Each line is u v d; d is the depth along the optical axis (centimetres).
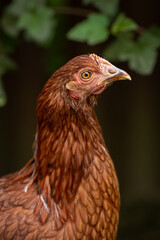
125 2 1348
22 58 1473
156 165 1518
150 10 1353
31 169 730
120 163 1514
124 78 682
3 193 724
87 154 676
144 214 1472
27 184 711
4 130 1541
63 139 669
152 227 1459
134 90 1477
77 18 1377
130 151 1506
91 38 955
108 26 1047
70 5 1311
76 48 1430
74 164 673
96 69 673
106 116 1497
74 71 661
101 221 692
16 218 680
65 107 661
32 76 1490
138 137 1499
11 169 1556
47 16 1011
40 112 675
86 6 1305
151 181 1519
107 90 1491
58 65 1473
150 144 1502
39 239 668
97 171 682
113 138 1505
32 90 1497
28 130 1516
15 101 1514
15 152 1543
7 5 1094
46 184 688
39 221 675
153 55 979
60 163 675
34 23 999
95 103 694
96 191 682
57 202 682
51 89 661
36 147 701
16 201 698
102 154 691
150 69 977
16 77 1498
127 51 976
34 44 1466
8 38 1119
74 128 668
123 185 1521
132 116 1491
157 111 1486
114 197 705
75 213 677
